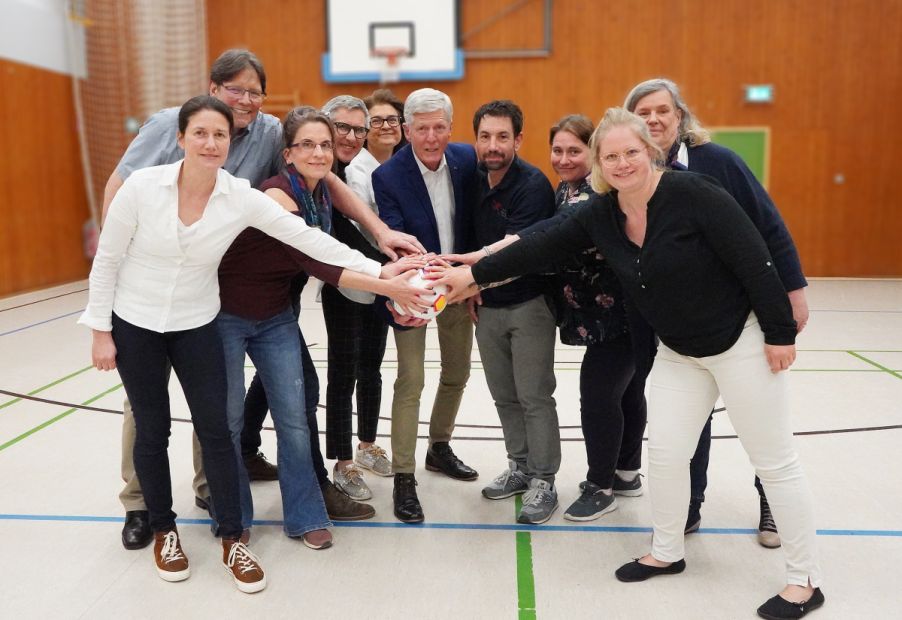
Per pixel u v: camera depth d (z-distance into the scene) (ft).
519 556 7.91
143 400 7.10
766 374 6.51
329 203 8.17
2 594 7.15
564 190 8.83
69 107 30.42
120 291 6.98
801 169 30.55
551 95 31.12
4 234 26.48
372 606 6.93
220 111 6.60
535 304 8.63
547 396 8.81
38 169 28.43
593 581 7.38
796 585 6.84
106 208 7.89
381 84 31.68
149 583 7.37
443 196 8.99
